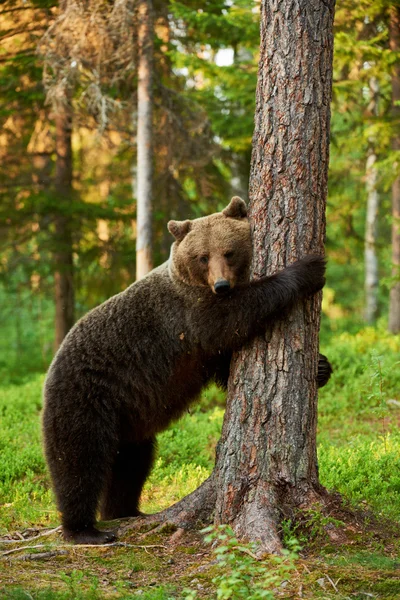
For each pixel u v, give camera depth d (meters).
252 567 5.92
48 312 37.03
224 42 19.84
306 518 7.21
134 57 16.95
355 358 18.06
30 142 24.06
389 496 8.59
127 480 9.24
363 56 18.08
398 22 18.81
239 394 7.54
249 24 18.06
